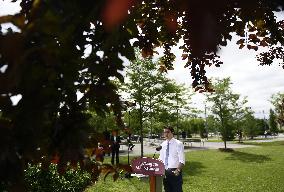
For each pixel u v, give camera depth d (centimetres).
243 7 147
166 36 271
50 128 144
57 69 139
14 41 111
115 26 136
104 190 1003
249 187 1081
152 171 594
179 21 252
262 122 6819
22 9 185
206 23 119
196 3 121
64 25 126
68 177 916
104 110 172
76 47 152
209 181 1208
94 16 136
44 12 118
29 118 124
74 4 125
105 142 212
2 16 112
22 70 116
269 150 2673
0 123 123
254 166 1641
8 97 120
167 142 729
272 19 252
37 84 124
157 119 1756
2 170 124
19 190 128
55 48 122
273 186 1092
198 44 120
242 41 306
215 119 2803
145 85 1650
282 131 7738
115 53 161
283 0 149
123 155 2338
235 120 2825
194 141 4619
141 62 1611
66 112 152
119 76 164
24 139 124
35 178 702
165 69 352
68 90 150
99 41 158
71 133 142
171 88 1677
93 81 162
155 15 251
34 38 122
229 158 2077
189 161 1934
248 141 4575
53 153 147
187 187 1088
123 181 1141
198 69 284
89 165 213
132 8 169
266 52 314
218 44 121
